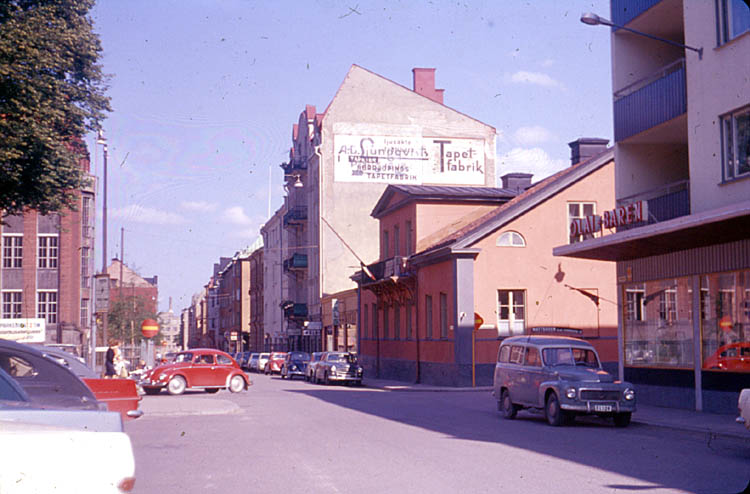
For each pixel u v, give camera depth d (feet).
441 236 138.10
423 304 131.75
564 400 57.88
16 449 10.43
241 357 253.65
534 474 34.68
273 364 205.77
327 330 202.08
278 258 278.46
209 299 506.07
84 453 10.82
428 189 142.31
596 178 120.26
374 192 201.46
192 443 47.73
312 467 37.22
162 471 36.35
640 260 78.54
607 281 120.67
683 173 80.74
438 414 69.46
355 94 202.28
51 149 65.72
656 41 80.38
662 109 71.00
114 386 42.04
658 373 74.64
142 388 106.42
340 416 67.46
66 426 13.32
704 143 64.23
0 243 153.69
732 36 61.36
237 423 61.67
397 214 150.20
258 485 32.30
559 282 119.03
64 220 156.56
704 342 68.08
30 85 62.90
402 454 41.73
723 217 55.42
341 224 200.54
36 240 155.53
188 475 35.12
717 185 62.64
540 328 111.65
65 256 156.46
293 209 226.79
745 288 63.00
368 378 159.94
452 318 117.91
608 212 74.54
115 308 184.14
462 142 203.72
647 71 80.23
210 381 108.27
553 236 119.34
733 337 64.23
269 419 65.10
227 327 408.67
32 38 62.39
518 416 69.26
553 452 42.55
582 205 120.47
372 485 32.04
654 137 76.43
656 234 63.26
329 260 200.23
